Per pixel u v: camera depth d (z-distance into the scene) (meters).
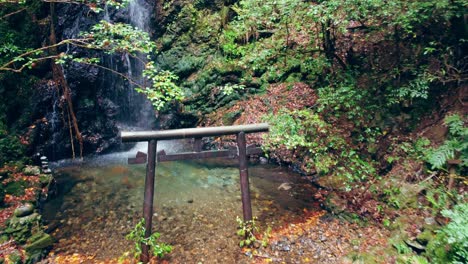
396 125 7.18
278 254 5.17
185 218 6.30
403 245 4.87
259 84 10.84
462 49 6.72
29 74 9.18
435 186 5.62
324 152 7.29
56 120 9.62
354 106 7.76
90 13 10.80
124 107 11.89
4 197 6.41
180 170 8.85
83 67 10.19
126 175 8.62
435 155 5.41
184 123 11.48
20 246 5.17
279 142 6.67
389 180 6.28
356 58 8.72
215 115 10.92
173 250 5.29
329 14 6.62
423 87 6.24
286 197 7.12
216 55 11.89
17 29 9.02
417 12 6.33
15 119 8.79
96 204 6.95
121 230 5.93
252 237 5.43
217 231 5.84
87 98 10.45
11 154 7.93
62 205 6.89
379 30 7.90
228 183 7.95
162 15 12.68
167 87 5.64
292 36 10.56
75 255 5.20
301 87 9.96
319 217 6.24
